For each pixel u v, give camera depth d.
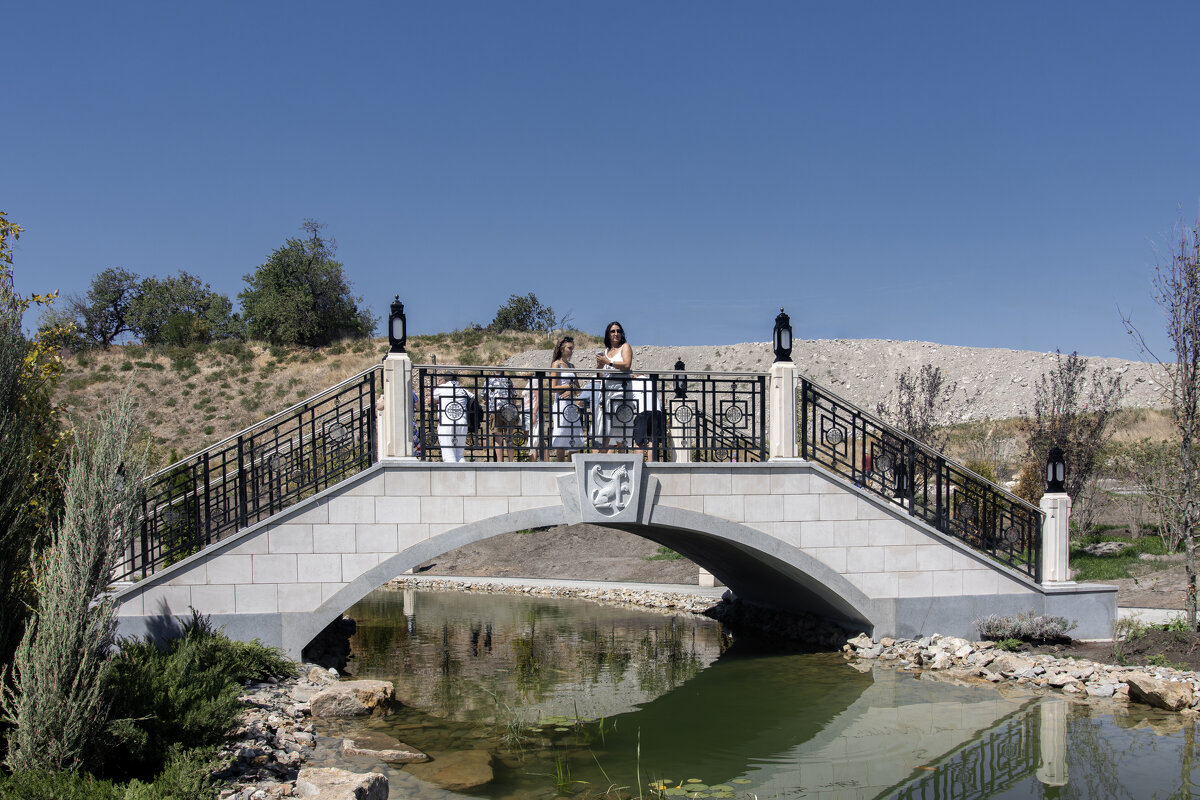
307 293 48.28
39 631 4.95
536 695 9.27
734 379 10.84
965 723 7.92
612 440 11.24
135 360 40.22
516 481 9.74
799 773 6.58
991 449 24.80
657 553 22.16
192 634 8.07
